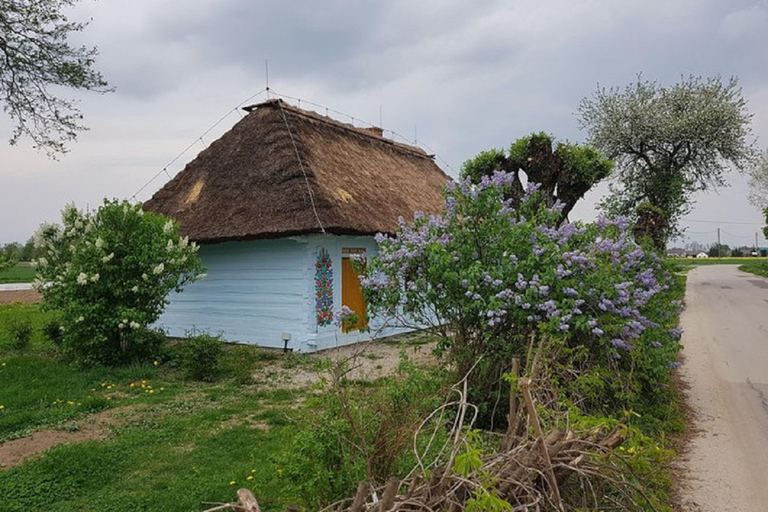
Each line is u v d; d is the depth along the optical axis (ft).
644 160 93.45
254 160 43.42
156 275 33.63
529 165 40.68
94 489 16.14
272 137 44.09
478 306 19.48
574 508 10.65
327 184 40.57
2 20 36.86
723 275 110.01
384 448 11.59
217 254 44.04
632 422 19.07
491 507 8.21
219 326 43.73
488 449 11.50
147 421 22.56
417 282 21.59
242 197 41.22
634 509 11.98
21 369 31.96
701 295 71.31
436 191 58.34
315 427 11.82
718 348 37.17
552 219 23.43
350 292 42.86
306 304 38.99
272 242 40.96
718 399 25.26
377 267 23.53
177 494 15.52
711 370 30.89
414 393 13.01
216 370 30.81
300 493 10.90
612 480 10.80
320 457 11.03
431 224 22.68
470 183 22.81
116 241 32.99
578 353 17.63
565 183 40.45
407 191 51.80
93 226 34.50
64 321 33.73
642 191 90.79
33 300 77.97
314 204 37.37
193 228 41.11
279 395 26.63
